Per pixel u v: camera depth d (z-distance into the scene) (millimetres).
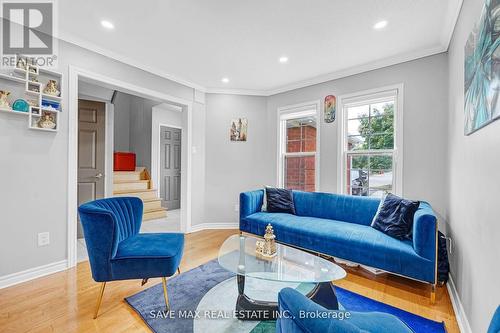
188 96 3836
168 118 6070
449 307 1868
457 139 2023
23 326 1590
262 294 1971
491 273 1214
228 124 4156
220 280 2240
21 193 2186
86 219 1680
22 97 2193
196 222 3998
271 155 4152
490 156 1250
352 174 3318
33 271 2248
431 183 2639
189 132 3863
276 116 4102
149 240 1999
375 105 3137
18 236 2168
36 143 2271
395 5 1973
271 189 3562
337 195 3141
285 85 3910
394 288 2160
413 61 2770
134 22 2240
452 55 2271
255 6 2004
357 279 2340
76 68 2543
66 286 2109
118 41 2584
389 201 2574
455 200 2088
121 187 5027
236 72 3406
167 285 2141
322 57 2914
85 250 3012
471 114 1547
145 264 1733
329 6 1992
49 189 2354
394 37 2451
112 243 1705
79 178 3592
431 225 1912
